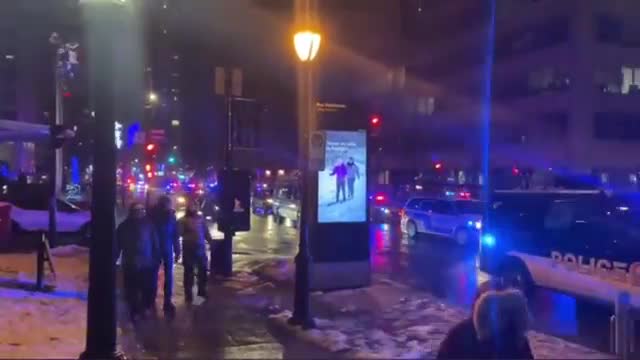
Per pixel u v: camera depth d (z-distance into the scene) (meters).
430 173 64.19
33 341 8.35
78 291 12.47
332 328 9.90
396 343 8.91
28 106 64.06
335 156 13.55
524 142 53.66
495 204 13.03
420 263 19.16
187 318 10.66
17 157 48.41
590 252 10.84
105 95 6.74
